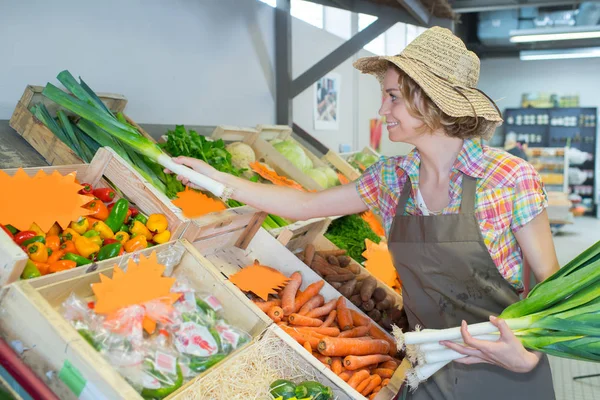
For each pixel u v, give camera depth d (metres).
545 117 13.20
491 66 13.62
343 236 3.19
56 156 2.01
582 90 13.08
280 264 2.41
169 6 3.22
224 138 3.30
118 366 1.37
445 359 1.57
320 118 6.12
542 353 1.57
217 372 1.54
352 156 4.95
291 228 2.54
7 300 1.31
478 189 1.60
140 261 1.59
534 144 13.38
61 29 2.52
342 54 4.49
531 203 1.55
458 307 1.69
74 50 2.60
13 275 1.31
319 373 1.74
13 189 1.57
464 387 1.70
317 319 2.20
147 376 1.40
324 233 3.11
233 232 2.24
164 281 1.60
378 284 2.82
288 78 4.55
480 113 1.55
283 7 4.49
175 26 3.29
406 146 9.61
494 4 4.53
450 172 1.65
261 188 2.02
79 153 2.03
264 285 2.16
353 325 2.35
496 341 1.43
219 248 2.25
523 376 1.67
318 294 2.37
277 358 1.74
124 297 1.50
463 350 1.50
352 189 1.95
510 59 13.45
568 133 13.19
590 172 13.11
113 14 2.81
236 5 3.92
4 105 2.30
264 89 4.41
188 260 1.82
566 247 9.23
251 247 2.42
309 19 6.07
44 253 1.50
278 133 3.90
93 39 2.70
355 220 3.31
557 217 10.46
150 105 3.13
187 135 2.69
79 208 1.67
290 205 2.01
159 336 1.52
